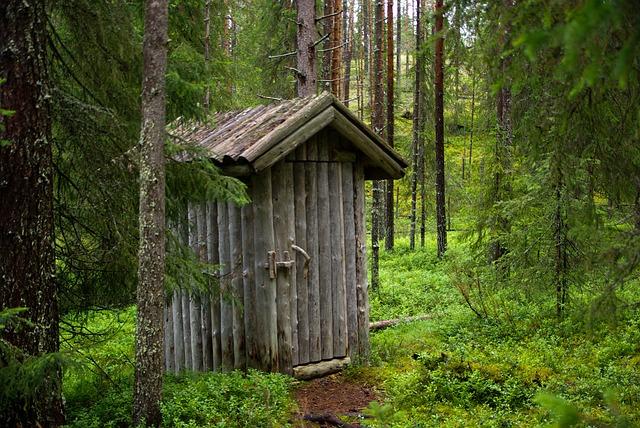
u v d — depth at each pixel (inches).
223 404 253.9
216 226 335.6
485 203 593.3
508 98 598.5
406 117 1569.9
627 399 236.5
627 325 342.6
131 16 268.7
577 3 114.5
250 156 286.4
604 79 153.2
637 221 210.4
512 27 163.5
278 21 689.0
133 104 274.2
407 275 681.0
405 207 1318.9
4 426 215.3
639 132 183.6
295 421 257.4
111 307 292.5
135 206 270.5
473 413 248.2
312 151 330.0
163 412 228.8
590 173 221.5
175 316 370.3
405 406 266.4
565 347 336.2
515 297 427.8
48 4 245.4
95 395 291.0
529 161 242.2
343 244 346.6
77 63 261.7
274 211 315.6
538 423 228.7
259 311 314.8
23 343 217.9
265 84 726.5
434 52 753.6
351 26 1211.9
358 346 352.2
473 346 362.3
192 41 360.5
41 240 224.5
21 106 217.8
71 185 271.0
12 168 216.2
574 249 380.8
